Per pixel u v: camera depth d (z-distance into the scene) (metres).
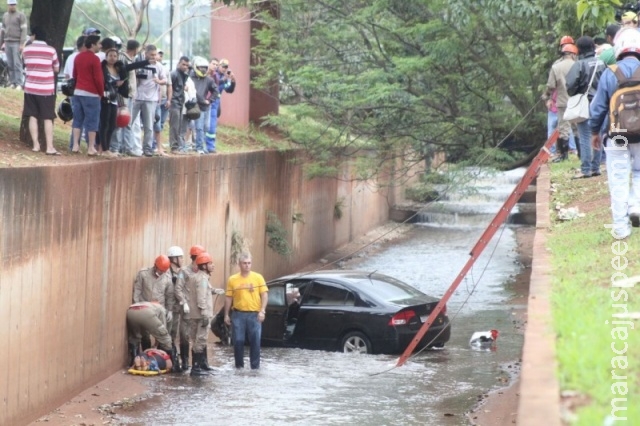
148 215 26.97
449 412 20.03
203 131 33.28
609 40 21.33
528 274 43.00
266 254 39.47
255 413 20.36
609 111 15.48
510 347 27.41
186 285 25.25
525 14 36.81
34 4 26.17
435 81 41.56
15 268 19.23
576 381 8.22
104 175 23.89
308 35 42.69
